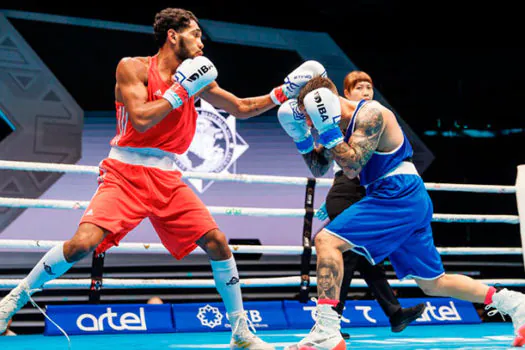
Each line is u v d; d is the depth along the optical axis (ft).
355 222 8.10
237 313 8.36
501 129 28.04
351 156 7.73
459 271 24.64
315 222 24.72
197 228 8.19
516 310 8.92
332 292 7.75
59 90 23.02
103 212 7.84
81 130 23.16
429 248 8.98
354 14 27.45
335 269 7.82
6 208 21.44
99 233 7.78
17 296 8.10
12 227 21.49
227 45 25.54
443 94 28.09
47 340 10.59
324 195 25.03
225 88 25.25
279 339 10.69
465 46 28.35
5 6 22.88
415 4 27.07
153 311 12.20
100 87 23.70
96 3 24.11
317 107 7.73
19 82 22.47
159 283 11.85
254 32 26.00
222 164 24.09
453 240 26.61
